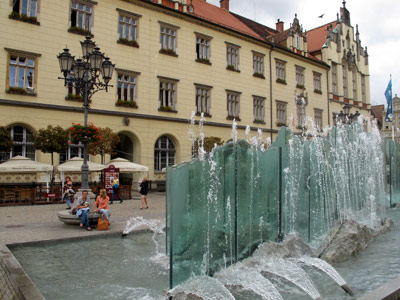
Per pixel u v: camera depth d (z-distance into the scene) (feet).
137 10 82.94
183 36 91.35
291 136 28.27
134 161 82.23
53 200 59.16
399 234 32.81
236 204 21.99
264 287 17.44
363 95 162.20
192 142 91.04
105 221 33.65
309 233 29.32
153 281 19.90
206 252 19.57
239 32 104.06
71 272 21.52
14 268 19.31
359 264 23.16
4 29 64.69
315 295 17.24
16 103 64.54
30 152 68.18
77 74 40.73
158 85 85.40
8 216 43.34
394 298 15.43
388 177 50.70
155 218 42.22
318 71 135.13
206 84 95.45
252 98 108.06
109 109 76.54
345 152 37.93
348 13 155.22
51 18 70.18
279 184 26.12
